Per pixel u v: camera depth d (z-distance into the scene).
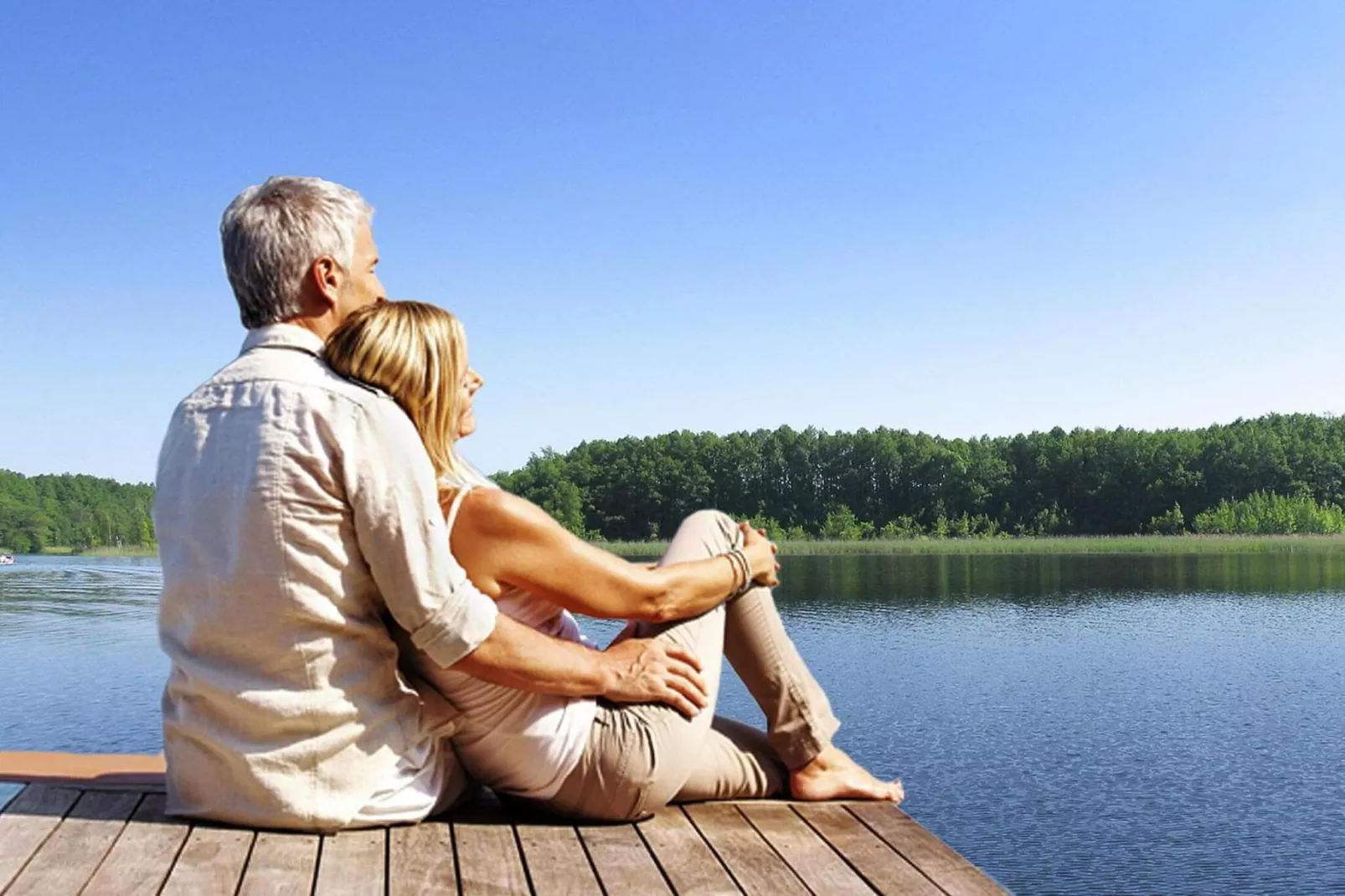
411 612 1.91
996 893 1.88
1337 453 96.94
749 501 108.62
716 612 2.31
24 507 147.62
